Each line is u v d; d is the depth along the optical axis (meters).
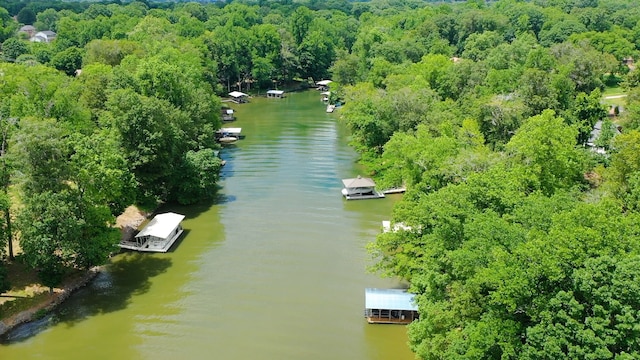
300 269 65.50
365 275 64.12
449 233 41.28
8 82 85.56
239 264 66.69
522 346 31.55
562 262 31.03
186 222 78.75
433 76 115.06
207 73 146.88
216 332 53.25
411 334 43.28
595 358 28.27
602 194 52.72
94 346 50.88
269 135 126.12
